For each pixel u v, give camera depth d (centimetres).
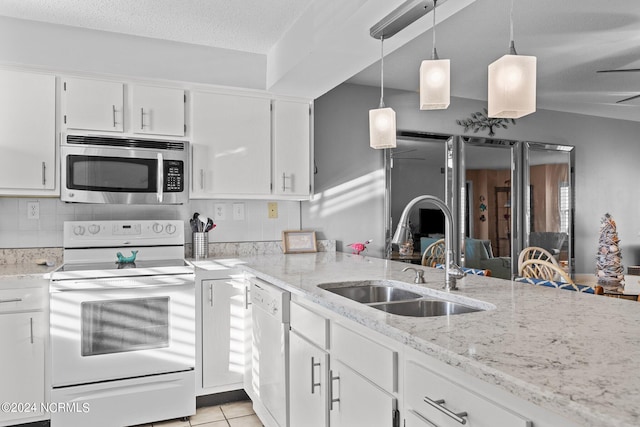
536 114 495
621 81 401
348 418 152
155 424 260
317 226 371
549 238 500
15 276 236
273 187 326
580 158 523
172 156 294
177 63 298
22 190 261
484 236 460
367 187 394
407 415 120
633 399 71
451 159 439
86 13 258
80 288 241
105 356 246
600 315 132
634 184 557
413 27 214
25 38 265
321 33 233
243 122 316
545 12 265
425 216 422
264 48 310
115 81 282
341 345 157
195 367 276
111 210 304
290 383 205
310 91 323
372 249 395
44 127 266
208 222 313
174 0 244
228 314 289
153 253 299
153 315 258
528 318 128
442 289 178
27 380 239
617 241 328
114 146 280
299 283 197
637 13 266
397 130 411
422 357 115
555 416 79
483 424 93
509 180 477
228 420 266
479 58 339
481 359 92
